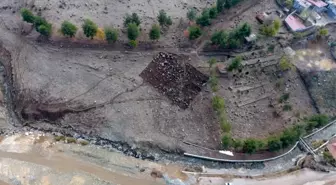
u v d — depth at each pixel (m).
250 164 54.00
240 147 54.16
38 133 54.84
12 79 59.56
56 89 57.88
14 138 53.81
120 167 51.62
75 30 61.31
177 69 61.22
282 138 53.41
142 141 54.12
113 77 59.78
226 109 58.03
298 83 62.22
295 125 56.44
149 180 50.53
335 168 53.59
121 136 54.50
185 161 53.62
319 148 56.25
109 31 60.50
